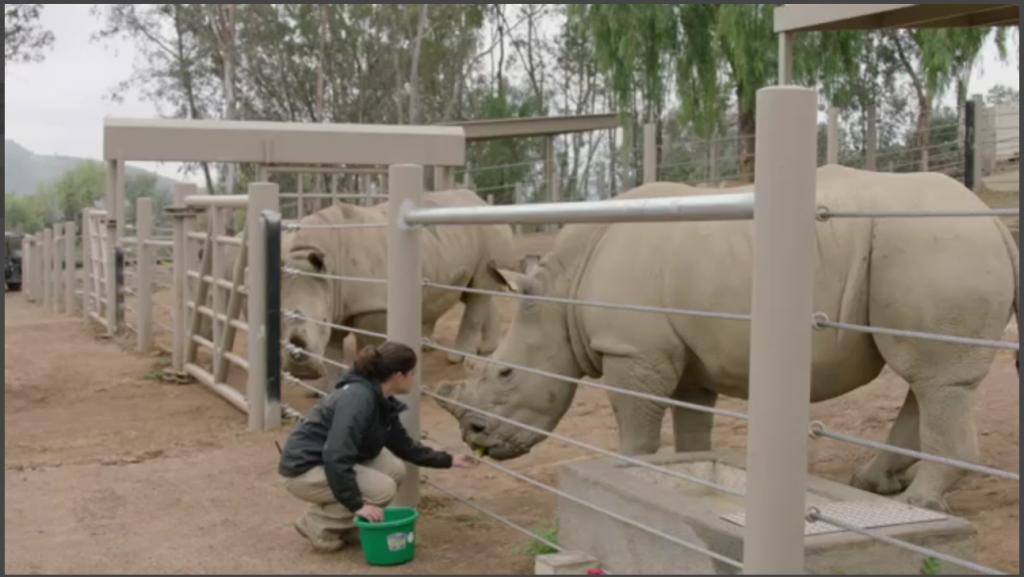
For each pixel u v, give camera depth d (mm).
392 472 6410
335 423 6035
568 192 40875
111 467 8914
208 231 12953
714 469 6293
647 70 26328
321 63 43969
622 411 7125
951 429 6375
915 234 6352
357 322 11555
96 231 20078
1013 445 8844
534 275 7375
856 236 6465
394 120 45719
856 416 10461
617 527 5605
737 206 4281
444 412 11414
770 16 24172
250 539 6727
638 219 4863
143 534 6883
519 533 6742
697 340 6902
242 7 44562
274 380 10539
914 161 23734
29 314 23719
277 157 18578
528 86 48750
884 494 7320
